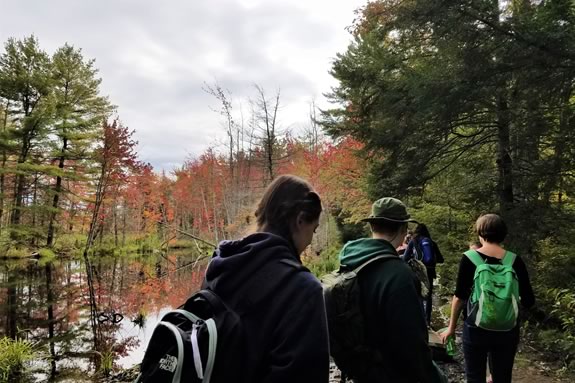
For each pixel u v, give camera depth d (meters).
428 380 1.88
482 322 2.84
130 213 41.72
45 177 31.86
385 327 1.90
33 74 30.77
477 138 9.47
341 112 20.25
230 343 1.12
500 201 7.60
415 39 8.77
